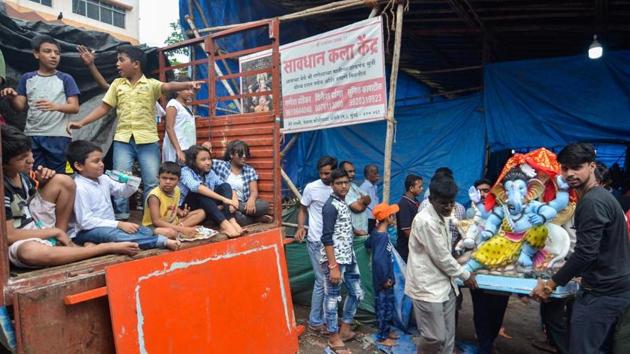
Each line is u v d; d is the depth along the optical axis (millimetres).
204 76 7418
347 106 5223
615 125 6340
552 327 3666
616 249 2883
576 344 3021
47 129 3822
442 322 3299
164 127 4762
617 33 7707
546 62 6871
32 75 3795
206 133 4832
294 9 7887
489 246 3818
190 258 2795
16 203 2682
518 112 7008
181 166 4000
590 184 3004
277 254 3523
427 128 7914
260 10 7809
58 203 2902
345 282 4578
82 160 3115
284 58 5738
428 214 3281
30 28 4590
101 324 2342
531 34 8203
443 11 7051
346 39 5172
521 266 3746
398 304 4723
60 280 2227
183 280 2709
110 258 2555
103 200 3230
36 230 2643
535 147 6887
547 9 6812
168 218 3623
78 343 2232
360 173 8383
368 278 5043
